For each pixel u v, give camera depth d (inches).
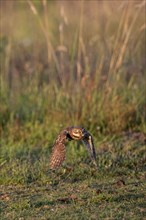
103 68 1155.9
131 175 860.0
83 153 930.1
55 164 608.1
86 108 1080.8
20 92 1160.8
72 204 738.8
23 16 1535.4
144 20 1207.6
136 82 1175.6
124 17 1196.5
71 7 1350.9
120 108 1079.0
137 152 943.7
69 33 1298.0
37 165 882.8
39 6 1558.8
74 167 877.8
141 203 740.0
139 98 1116.5
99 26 1245.1
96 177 850.8
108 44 1159.0
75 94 1107.9
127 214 700.0
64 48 1160.8
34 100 1130.0
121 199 753.6
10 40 1226.6
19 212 718.5
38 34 1305.4
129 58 1175.0
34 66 1255.5
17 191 801.6
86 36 1224.8
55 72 1213.7
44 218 693.9
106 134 1049.5
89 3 1272.1
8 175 846.5
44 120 1086.4
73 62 1159.6
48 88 1147.9
